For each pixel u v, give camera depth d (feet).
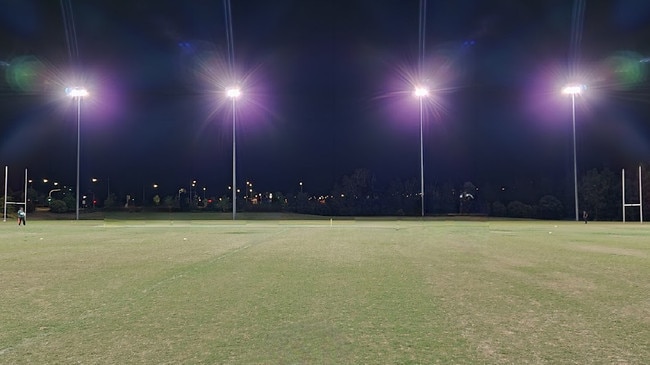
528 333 21.12
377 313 24.79
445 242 69.46
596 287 32.14
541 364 17.34
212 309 25.71
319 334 20.99
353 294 29.76
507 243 67.77
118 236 83.71
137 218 193.06
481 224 136.56
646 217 192.03
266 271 39.58
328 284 33.30
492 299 28.25
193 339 20.31
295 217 201.98
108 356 18.26
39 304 27.09
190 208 263.90
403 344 19.61
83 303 27.30
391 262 45.55
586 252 55.21
